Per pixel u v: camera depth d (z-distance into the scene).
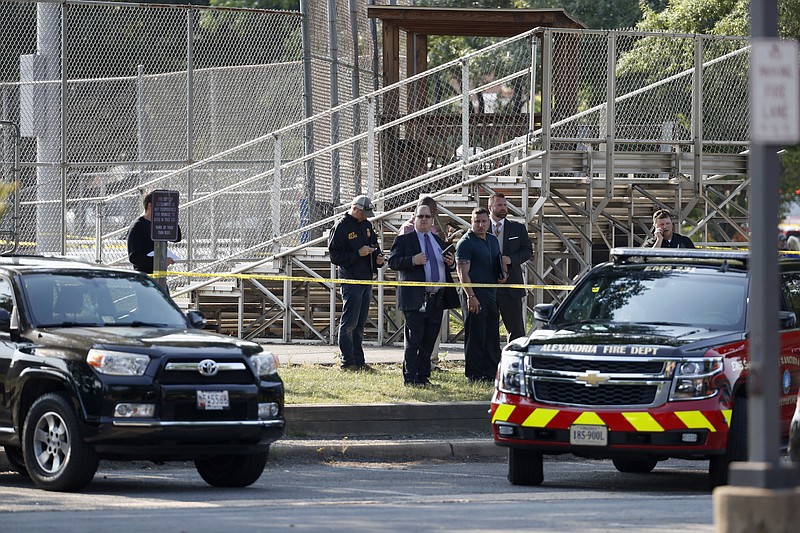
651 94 74.56
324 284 78.88
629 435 38.75
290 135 83.44
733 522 19.94
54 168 85.00
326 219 75.06
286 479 43.50
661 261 45.72
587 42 73.00
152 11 90.44
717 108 75.19
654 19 108.94
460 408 52.47
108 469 46.22
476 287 58.31
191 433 38.16
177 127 85.25
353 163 81.44
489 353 59.81
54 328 40.59
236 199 82.75
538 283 71.31
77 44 87.75
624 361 39.19
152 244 58.94
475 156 71.81
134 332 40.19
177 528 29.58
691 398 38.66
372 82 87.19
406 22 82.12
